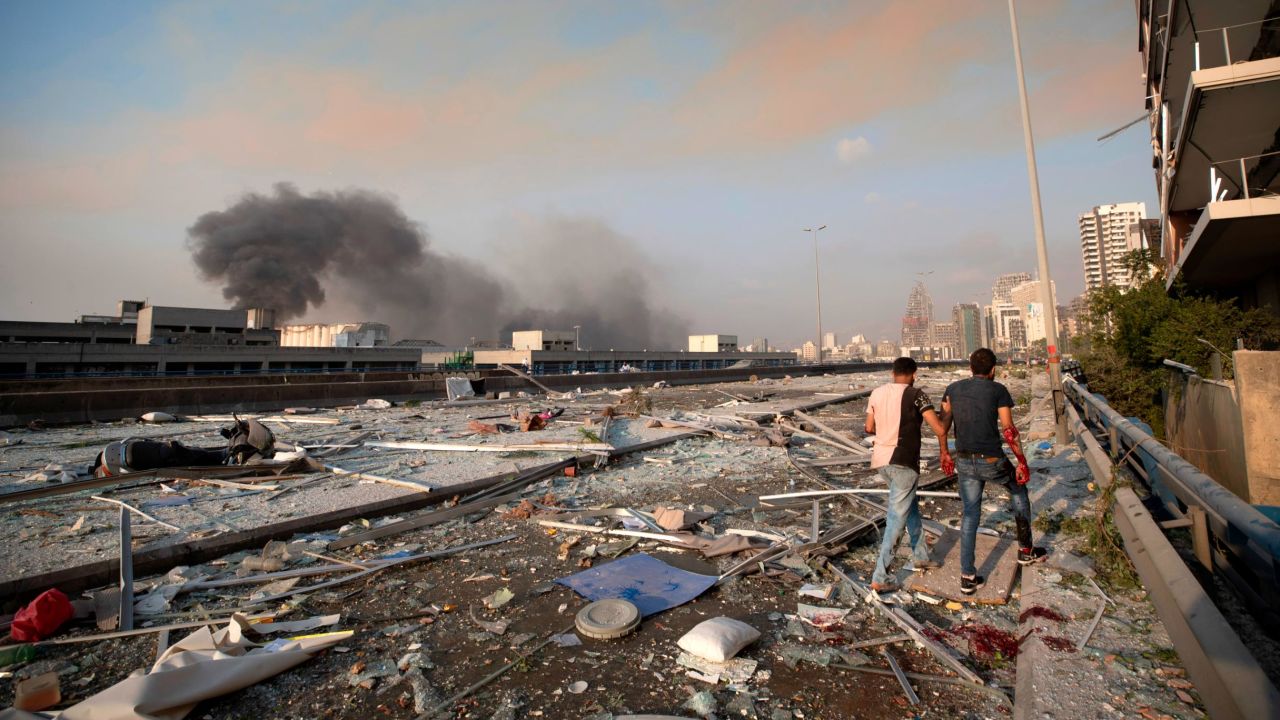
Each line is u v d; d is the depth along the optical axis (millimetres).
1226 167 13828
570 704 3205
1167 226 18281
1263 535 2762
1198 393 10359
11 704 3223
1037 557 5020
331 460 10266
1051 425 12453
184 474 8516
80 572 4832
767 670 3555
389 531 6379
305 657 3678
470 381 25422
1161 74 14086
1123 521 4777
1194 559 4938
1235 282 17047
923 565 5016
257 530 6082
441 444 11422
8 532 6121
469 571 5332
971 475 4676
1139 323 15609
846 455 11016
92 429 14648
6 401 14508
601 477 9391
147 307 54500
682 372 35781
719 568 5328
